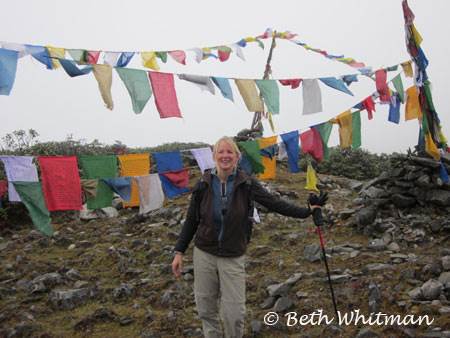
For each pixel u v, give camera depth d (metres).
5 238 10.34
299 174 14.13
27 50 4.93
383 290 5.57
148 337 5.20
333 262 6.84
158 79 5.56
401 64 7.74
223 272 4.19
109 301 6.46
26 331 5.54
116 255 8.24
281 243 8.15
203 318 4.32
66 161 5.18
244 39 7.49
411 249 7.11
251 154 6.30
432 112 7.92
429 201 8.41
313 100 6.71
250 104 6.17
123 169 5.70
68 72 5.11
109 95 5.21
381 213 8.55
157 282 6.88
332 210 9.52
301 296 5.80
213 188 4.28
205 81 5.92
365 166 15.73
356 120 7.06
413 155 9.05
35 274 7.52
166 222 10.02
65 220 11.45
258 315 5.54
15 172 4.91
